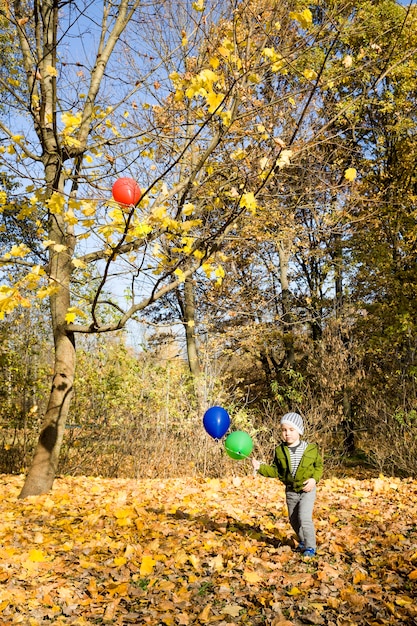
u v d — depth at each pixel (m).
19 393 10.88
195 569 4.43
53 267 7.80
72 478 9.41
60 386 8.00
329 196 13.22
